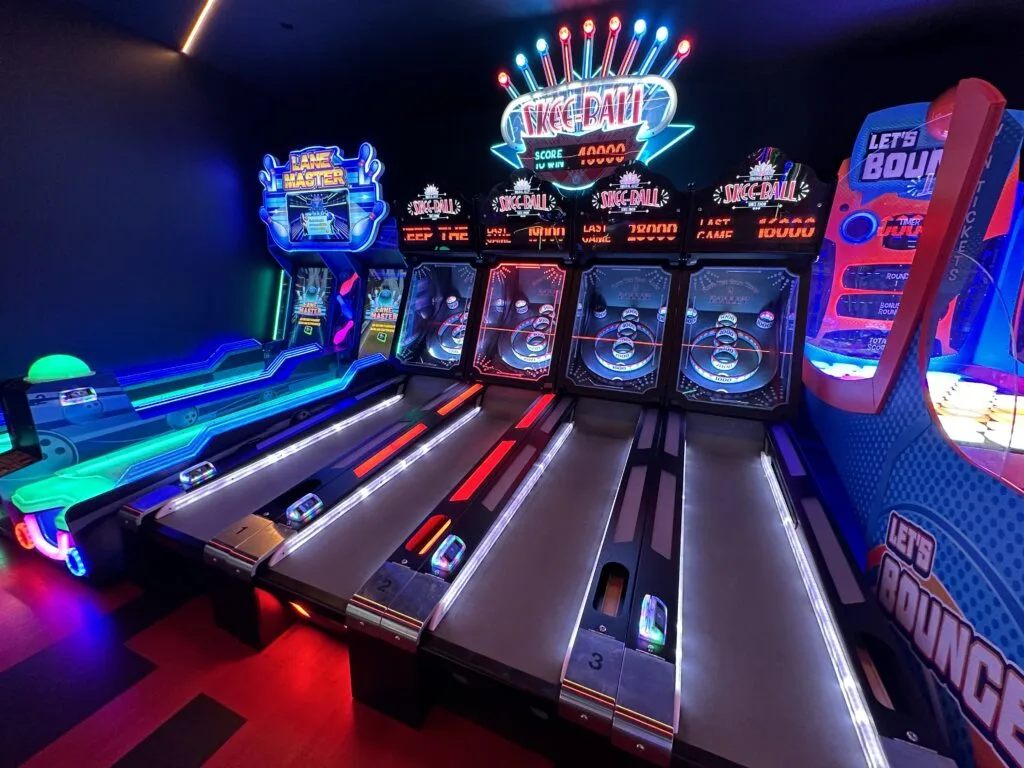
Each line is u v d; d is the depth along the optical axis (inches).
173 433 148.5
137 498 102.3
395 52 182.2
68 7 159.3
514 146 198.2
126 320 191.8
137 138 185.5
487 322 160.6
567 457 123.1
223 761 70.2
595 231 135.2
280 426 143.9
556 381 146.3
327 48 181.9
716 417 129.6
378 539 91.3
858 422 104.7
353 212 192.7
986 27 140.5
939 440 72.7
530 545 88.4
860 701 56.7
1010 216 139.1
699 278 136.6
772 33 151.5
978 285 143.9
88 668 84.9
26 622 95.1
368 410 154.6
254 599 84.8
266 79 214.2
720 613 72.9
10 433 118.4
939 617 66.6
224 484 110.3
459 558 80.1
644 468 108.4
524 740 70.9
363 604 71.2
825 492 109.7
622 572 78.4
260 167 235.8
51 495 104.3
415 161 237.8
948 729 62.3
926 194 158.9
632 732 54.0
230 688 81.4
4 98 149.0
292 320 240.5
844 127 167.2
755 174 114.5
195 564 98.0
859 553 95.7
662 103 169.5
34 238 161.0
